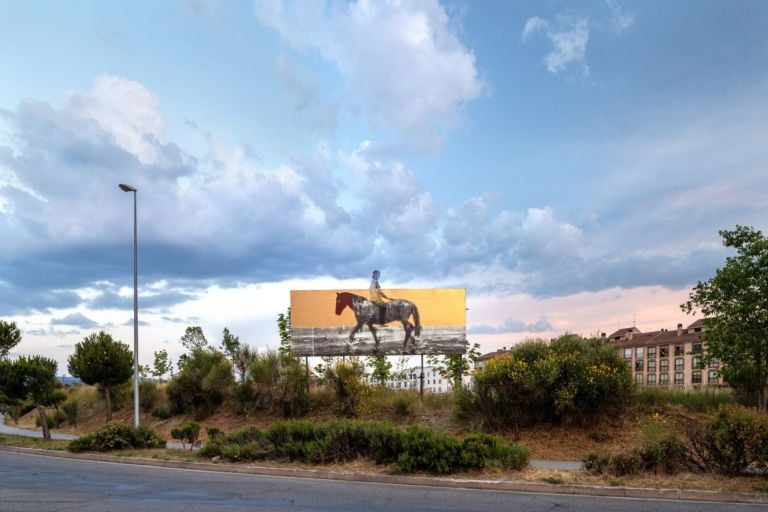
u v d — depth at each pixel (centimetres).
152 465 1523
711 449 1146
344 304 2495
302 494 1033
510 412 1823
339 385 2231
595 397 1756
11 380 2283
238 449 1471
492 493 1049
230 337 3347
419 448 1252
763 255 1584
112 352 2925
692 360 8212
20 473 1346
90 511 870
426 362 2759
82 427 3105
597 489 1041
